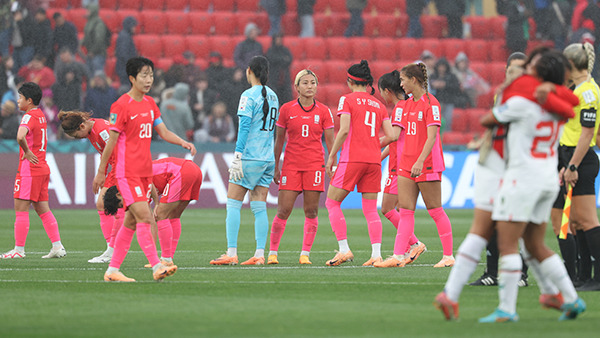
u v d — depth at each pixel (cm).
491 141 1753
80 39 7369
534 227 1791
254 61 3041
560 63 1711
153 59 7456
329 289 2291
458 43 7812
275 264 3053
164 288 2297
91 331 1639
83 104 6475
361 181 3019
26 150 3253
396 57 7756
